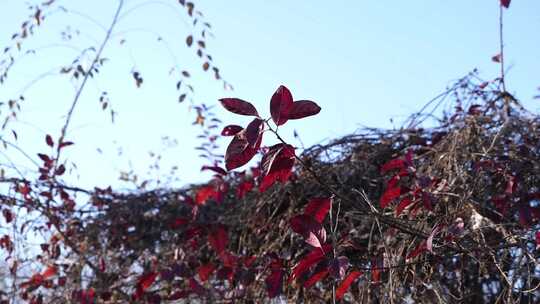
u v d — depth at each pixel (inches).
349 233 160.1
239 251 184.2
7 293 195.2
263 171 121.2
